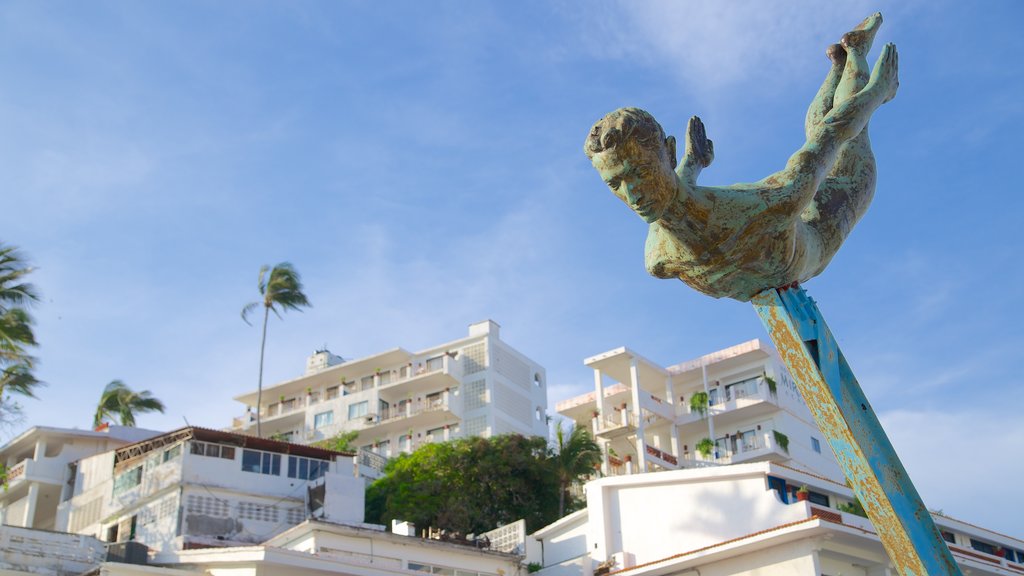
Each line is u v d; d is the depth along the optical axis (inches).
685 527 1136.8
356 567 1072.8
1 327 1507.1
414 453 1846.7
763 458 2023.9
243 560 1038.4
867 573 1046.4
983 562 1133.1
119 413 2492.6
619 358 2090.3
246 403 2812.5
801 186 257.3
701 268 263.6
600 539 1200.2
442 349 2694.4
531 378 2785.4
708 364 2145.7
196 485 1408.7
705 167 271.3
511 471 1744.6
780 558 1010.7
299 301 2383.1
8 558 1077.8
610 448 2098.9
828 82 302.7
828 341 275.6
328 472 1525.6
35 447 1909.4
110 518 1520.7
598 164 244.2
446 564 1207.6
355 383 2691.9
